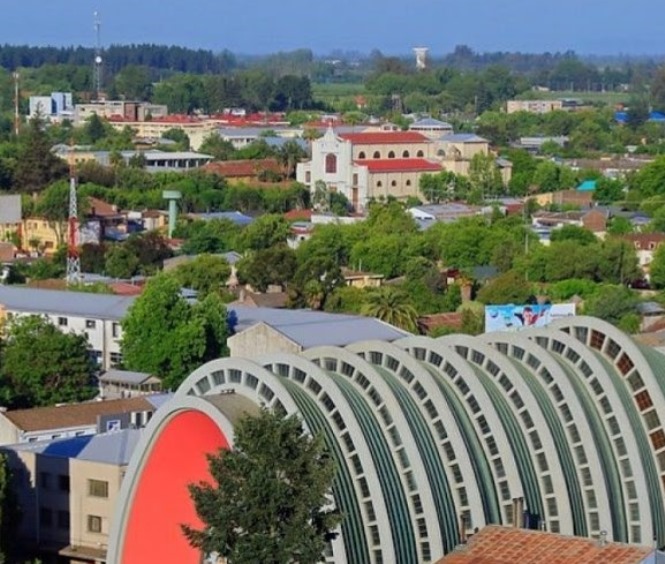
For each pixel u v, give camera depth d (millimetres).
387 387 190625
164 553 184625
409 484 187125
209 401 181375
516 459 196000
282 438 151375
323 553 162250
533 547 162250
